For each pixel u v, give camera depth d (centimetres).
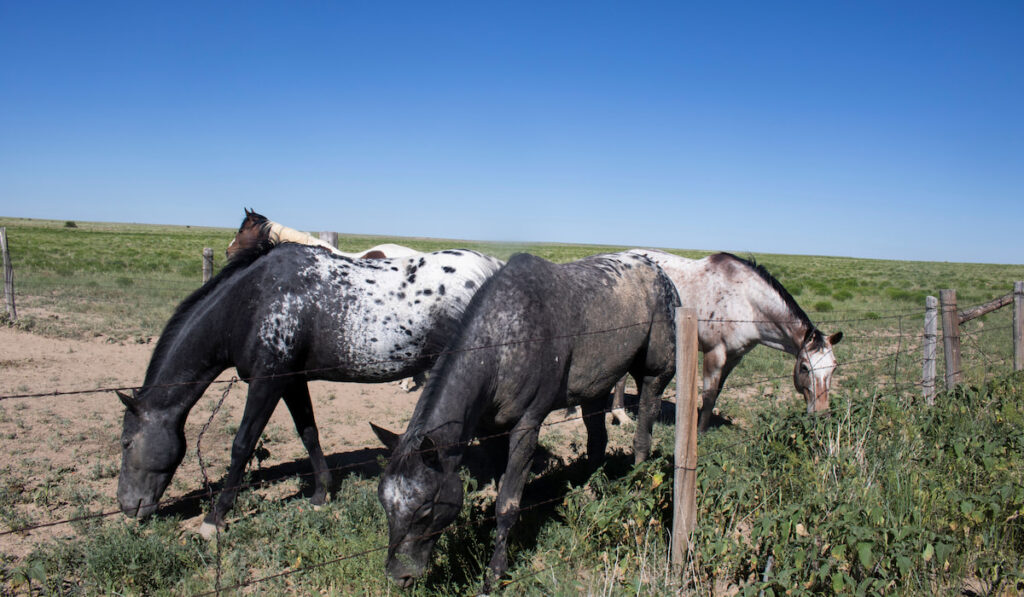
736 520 403
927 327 692
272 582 382
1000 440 476
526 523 448
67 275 2042
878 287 3134
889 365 990
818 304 1973
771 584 321
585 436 699
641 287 500
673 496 366
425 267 509
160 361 464
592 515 401
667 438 656
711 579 359
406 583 335
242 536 437
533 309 397
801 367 630
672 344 525
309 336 480
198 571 394
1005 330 1441
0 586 364
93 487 516
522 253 436
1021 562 376
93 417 684
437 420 348
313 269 487
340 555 397
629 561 372
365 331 487
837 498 387
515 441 400
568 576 369
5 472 527
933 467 475
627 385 999
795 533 351
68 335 1040
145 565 384
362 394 864
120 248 4019
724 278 673
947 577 366
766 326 652
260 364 465
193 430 672
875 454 483
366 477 562
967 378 873
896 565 346
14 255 2711
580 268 468
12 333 1034
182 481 544
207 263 1117
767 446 502
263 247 496
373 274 502
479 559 397
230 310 465
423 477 328
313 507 496
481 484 552
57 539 410
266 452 560
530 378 392
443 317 494
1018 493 393
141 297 1546
